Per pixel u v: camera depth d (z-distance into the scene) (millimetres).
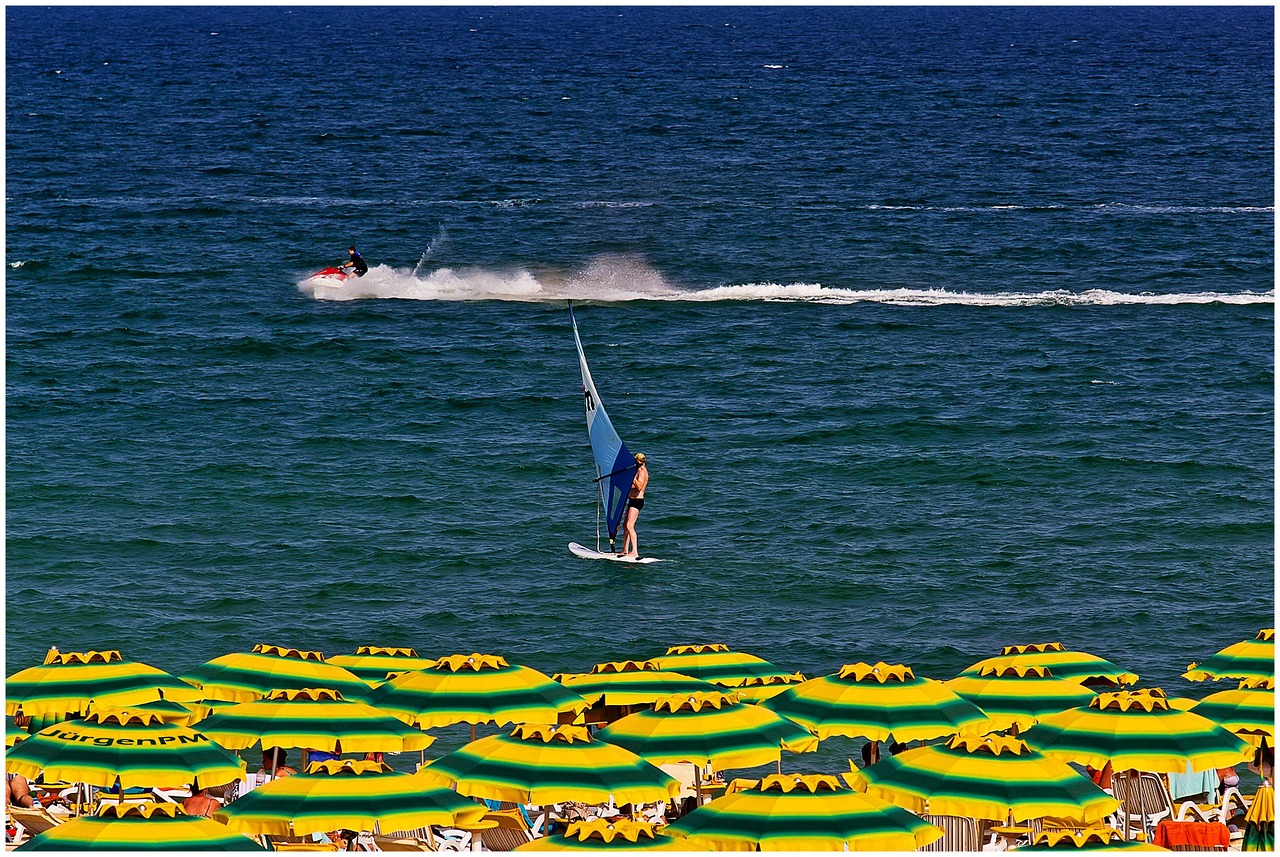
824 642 95062
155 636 94250
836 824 49750
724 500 128625
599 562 111125
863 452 145375
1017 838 61062
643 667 74625
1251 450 145875
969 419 158875
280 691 66688
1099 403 166625
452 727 81438
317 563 109688
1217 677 74312
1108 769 64438
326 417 156750
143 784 57219
